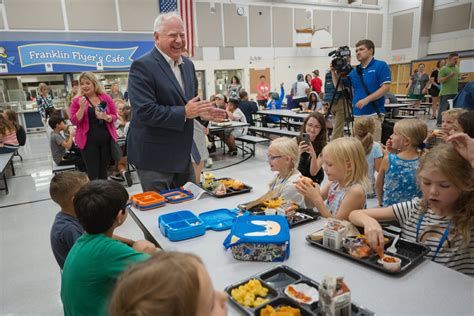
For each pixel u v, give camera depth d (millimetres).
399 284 1036
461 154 1200
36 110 10000
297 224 1527
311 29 12680
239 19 11492
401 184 2115
